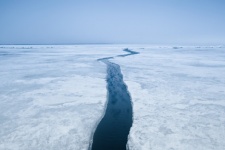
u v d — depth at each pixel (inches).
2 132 205.0
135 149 176.4
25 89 367.2
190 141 187.2
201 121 230.2
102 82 429.4
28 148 176.9
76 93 343.0
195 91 354.6
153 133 204.1
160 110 264.4
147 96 324.8
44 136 198.2
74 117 244.1
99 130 215.0
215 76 502.6
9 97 318.7
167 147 178.2
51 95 330.3
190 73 546.0
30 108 271.3
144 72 558.3
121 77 503.2
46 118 240.2
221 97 319.9
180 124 223.1
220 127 215.0
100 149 176.9
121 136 201.5
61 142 187.8
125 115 256.4
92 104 289.4
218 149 173.3
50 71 573.0
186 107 274.7
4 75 510.3
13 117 241.9
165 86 391.5
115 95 343.6
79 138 195.5
